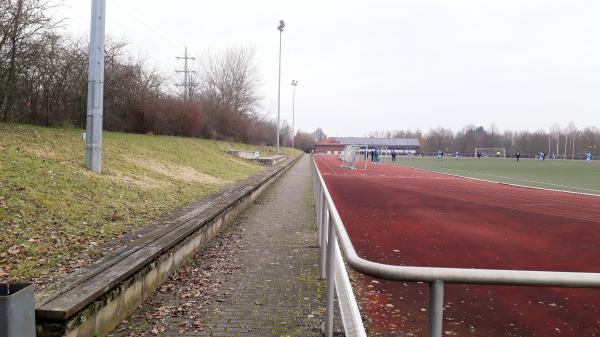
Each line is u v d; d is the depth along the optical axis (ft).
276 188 64.95
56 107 61.82
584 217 44.62
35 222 21.86
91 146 36.14
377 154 189.88
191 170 58.44
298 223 36.04
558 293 20.51
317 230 32.42
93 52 36.58
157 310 16.53
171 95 122.72
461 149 461.78
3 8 50.06
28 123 57.67
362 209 48.01
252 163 105.70
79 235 21.39
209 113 146.92
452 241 31.83
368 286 20.90
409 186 77.87
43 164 31.76
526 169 148.97
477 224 39.40
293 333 14.71
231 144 137.49
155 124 98.63
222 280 20.44
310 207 45.60
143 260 17.04
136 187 35.94
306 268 22.75
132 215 27.17
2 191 24.11
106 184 33.27
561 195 66.49
